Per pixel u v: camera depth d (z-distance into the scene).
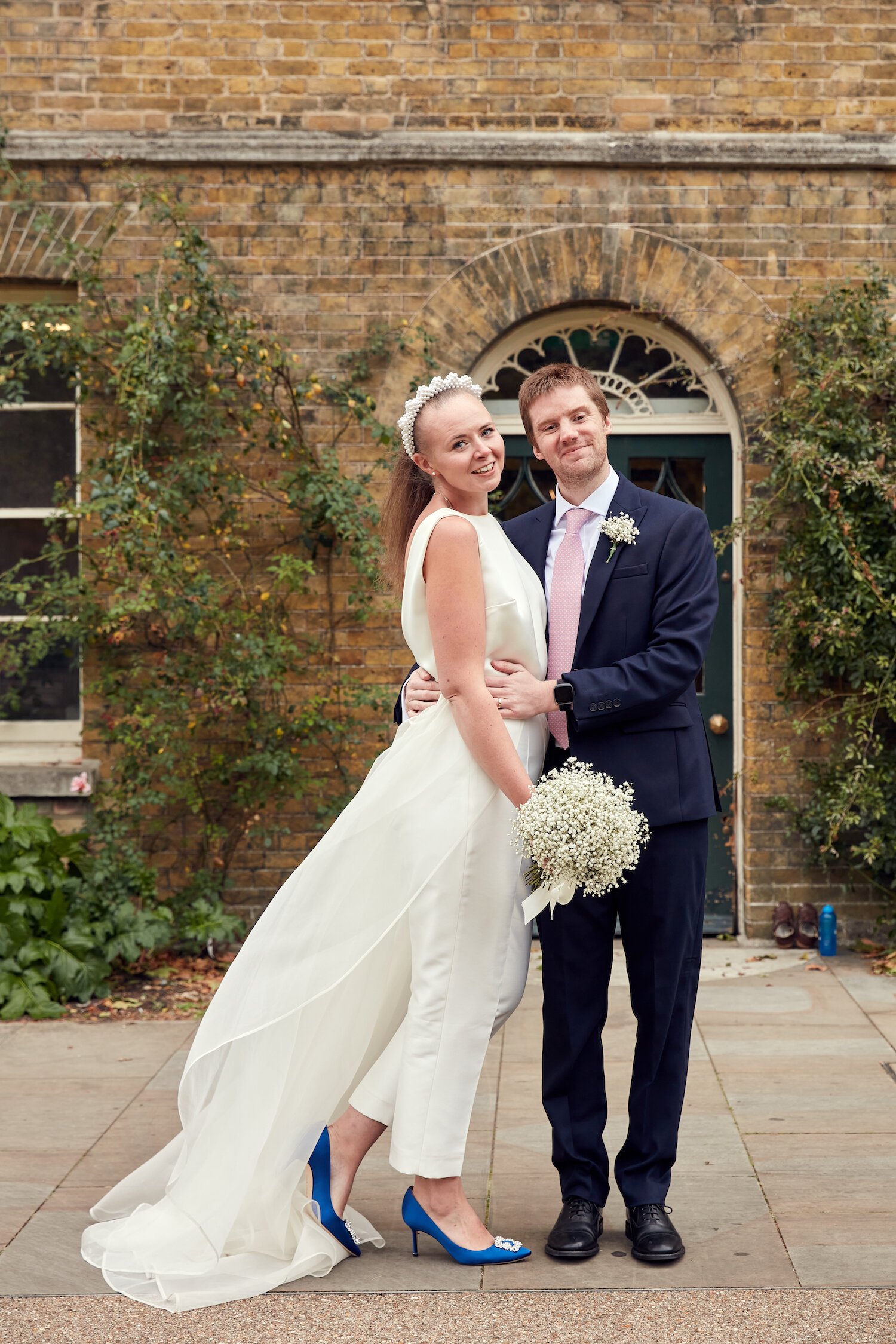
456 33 5.80
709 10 5.80
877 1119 3.71
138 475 5.48
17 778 5.79
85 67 5.82
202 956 5.74
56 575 5.74
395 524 3.05
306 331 5.87
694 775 2.86
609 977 2.92
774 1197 3.14
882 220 5.88
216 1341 2.46
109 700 5.77
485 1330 2.48
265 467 5.88
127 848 5.56
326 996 2.85
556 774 2.65
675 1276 2.71
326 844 2.94
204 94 5.82
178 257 5.68
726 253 5.86
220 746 5.88
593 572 2.93
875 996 5.07
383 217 5.84
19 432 6.12
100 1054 4.46
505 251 5.82
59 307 5.70
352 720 5.81
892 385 5.61
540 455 3.02
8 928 5.05
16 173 5.82
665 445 6.11
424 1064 2.77
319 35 5.80
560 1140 2.88
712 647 6.05
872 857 5.47
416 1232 2.88
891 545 5.59
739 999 5.05
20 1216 3.08
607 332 6.09
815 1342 2.40
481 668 2.75
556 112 5.82
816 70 5.83
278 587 5.85
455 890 2.76
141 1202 3.05
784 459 5.58
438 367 5.86
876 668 5.61
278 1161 2.80
